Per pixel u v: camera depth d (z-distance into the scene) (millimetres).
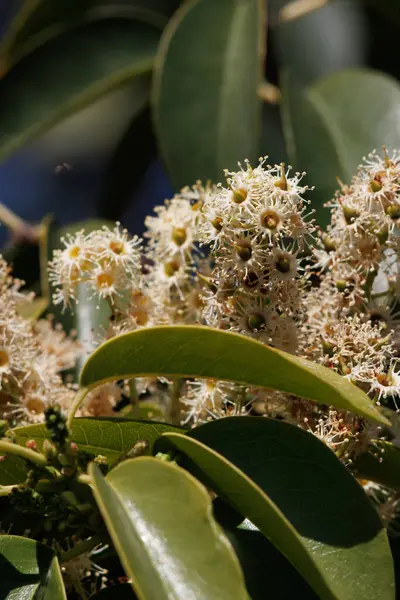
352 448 452
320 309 465
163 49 558
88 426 448
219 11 562
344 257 464
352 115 562
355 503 430
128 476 420
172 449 433
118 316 472
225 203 448
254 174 450
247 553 434
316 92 568
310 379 429
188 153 550
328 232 481
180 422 475
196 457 428
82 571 456
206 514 414
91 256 469
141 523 416
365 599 423
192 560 412
